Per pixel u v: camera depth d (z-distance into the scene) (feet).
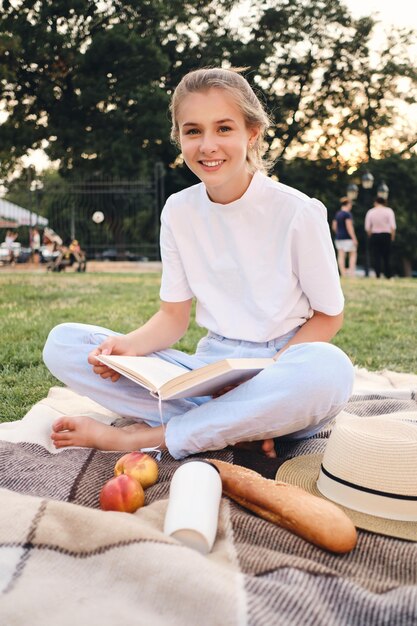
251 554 5.09
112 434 7.79
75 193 77.30
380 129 100.78
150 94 79.97
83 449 7.66
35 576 4.80
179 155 87.97
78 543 5.15
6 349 14.67
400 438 6.05
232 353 8.29
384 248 46.44
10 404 10.45
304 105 96.99
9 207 74.38
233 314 8.38
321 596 4.55
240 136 7.66
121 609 4.38
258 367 6.98
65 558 5.01
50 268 54.75
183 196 8.59
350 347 15.85
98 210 81.61
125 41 76.38
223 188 7.97
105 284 35.24
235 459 7.30
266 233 8.10
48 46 77.10
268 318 8.13
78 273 48.67
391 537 5.67
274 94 93.97
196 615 4.29
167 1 84.69
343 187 99.50
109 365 7.63
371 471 5.99
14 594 4.54
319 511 5.46
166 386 6.96
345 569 5.16
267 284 8.15
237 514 5.77
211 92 7.54
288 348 7.33
